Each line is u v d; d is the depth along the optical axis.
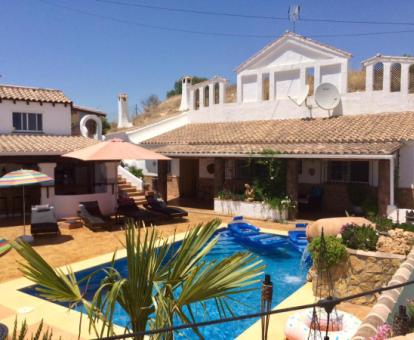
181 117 31.45
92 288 10.12
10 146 19.14
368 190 19.98
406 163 18.14
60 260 12.18
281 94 25.53
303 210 21.81
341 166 21.28
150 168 29.86
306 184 22.59
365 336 5.07
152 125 30.34
